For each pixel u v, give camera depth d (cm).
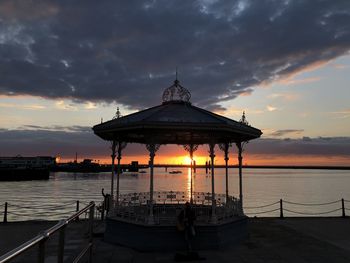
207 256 1095
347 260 1053
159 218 1214
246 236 1372
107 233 1312
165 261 1040
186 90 1544
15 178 12631
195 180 15875
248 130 1354
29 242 342
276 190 8888
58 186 10094
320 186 10994
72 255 720
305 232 1502
